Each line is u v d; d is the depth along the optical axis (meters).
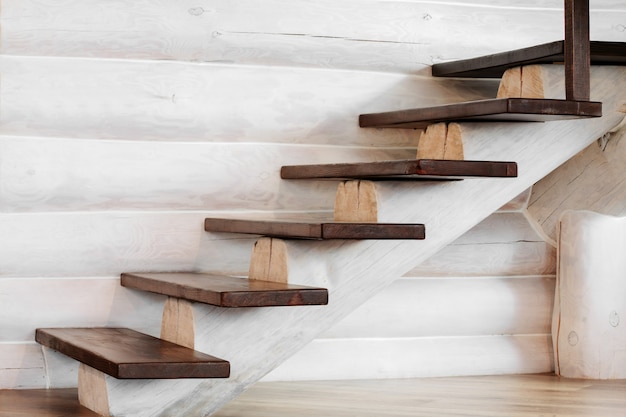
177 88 4.18
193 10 4.19
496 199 3.80
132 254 4.16
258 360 3.46
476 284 4.71
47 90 4.03
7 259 4.01
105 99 4.10
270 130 4.32
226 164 4.26
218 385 3.39
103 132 4.11
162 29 4.14
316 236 3.38
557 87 3.81
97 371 3.39
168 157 4.19
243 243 4.29
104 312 4.13
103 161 4.11
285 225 3.58
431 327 4.61
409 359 4.52
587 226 4.51
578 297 4.52
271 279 3.64
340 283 3.61
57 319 4.07
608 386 4.30
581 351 4.51
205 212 4.26
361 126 4.43
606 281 4.50
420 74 4.52
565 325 4.57
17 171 4.00
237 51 4.25
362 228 3.41
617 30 4.70
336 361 4.43
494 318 4.68
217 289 3.27
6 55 4.02
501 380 4.45
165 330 3.67
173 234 4.20
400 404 3.84
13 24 3.99
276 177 4.32
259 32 4.27
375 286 3.66
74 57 4.09
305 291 3.29
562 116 3.57
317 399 3.93
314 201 4.39
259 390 4.12
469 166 3.48
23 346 4.06
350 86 4.43
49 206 4.07
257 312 3.46
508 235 4.73
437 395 4.05
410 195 3.67
